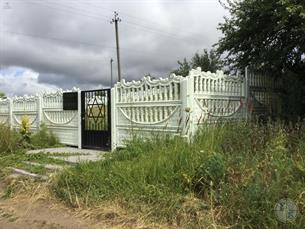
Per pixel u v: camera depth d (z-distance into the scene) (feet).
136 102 39.29
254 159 21.38
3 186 29.37
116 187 23.22
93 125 44.98
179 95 34.99
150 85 37.73
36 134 50.70
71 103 48.16
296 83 41.73
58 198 24.68
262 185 18.31
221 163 21.27
